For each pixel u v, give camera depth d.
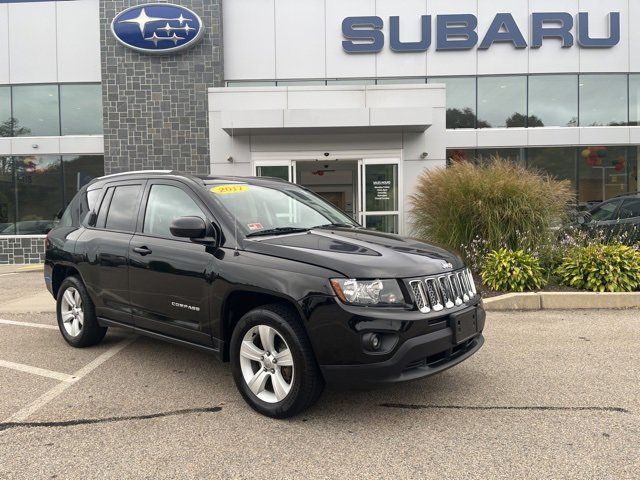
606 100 14.81
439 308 3.60
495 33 14.55
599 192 14.85
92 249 5.06
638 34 14.69
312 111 12.55
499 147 14.78
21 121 15.10
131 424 3.63
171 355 5.25
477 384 4.36
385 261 3.57
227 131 13.07
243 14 14.63
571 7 14.62
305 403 3.53
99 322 5.12
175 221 3.96
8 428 3.58
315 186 15.68
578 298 7.29
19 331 6.36
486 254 8.30
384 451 3.21
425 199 9.34
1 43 15.00
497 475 2.92
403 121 12.45
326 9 14.65
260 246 3.84
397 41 14.59
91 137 14.88
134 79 14.20
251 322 3.72
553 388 4.25
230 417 3.73
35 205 15.05
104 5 14.15
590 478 2.88
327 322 3.36
